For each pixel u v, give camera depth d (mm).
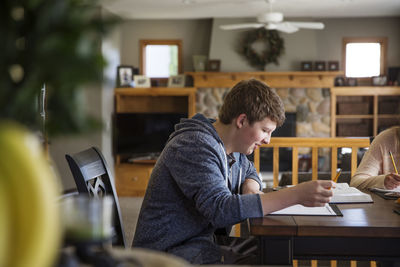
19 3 630
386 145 2189
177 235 1537
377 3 6359
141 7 6535
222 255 1551
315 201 1404
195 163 1472
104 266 728
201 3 6285
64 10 651
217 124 1682
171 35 7562
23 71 645
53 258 618
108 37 700
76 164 1606
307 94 7207
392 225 1340
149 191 1578
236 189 1895
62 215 733
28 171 544
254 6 6480
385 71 7426
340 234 1334
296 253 1363
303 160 7191
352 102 7336
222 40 7281
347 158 3658
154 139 6855
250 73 7031
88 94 6352
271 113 1567
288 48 7227
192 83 7566
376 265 2506
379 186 1965
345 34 7438
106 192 1799
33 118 674
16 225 544
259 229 1344
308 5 6449
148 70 7656
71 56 628
